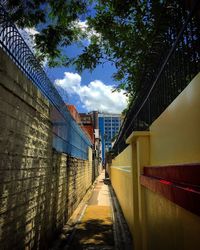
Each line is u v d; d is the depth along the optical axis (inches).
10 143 171.2
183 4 132.2
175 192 119.8
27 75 206.1
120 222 434.3
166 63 168.2
